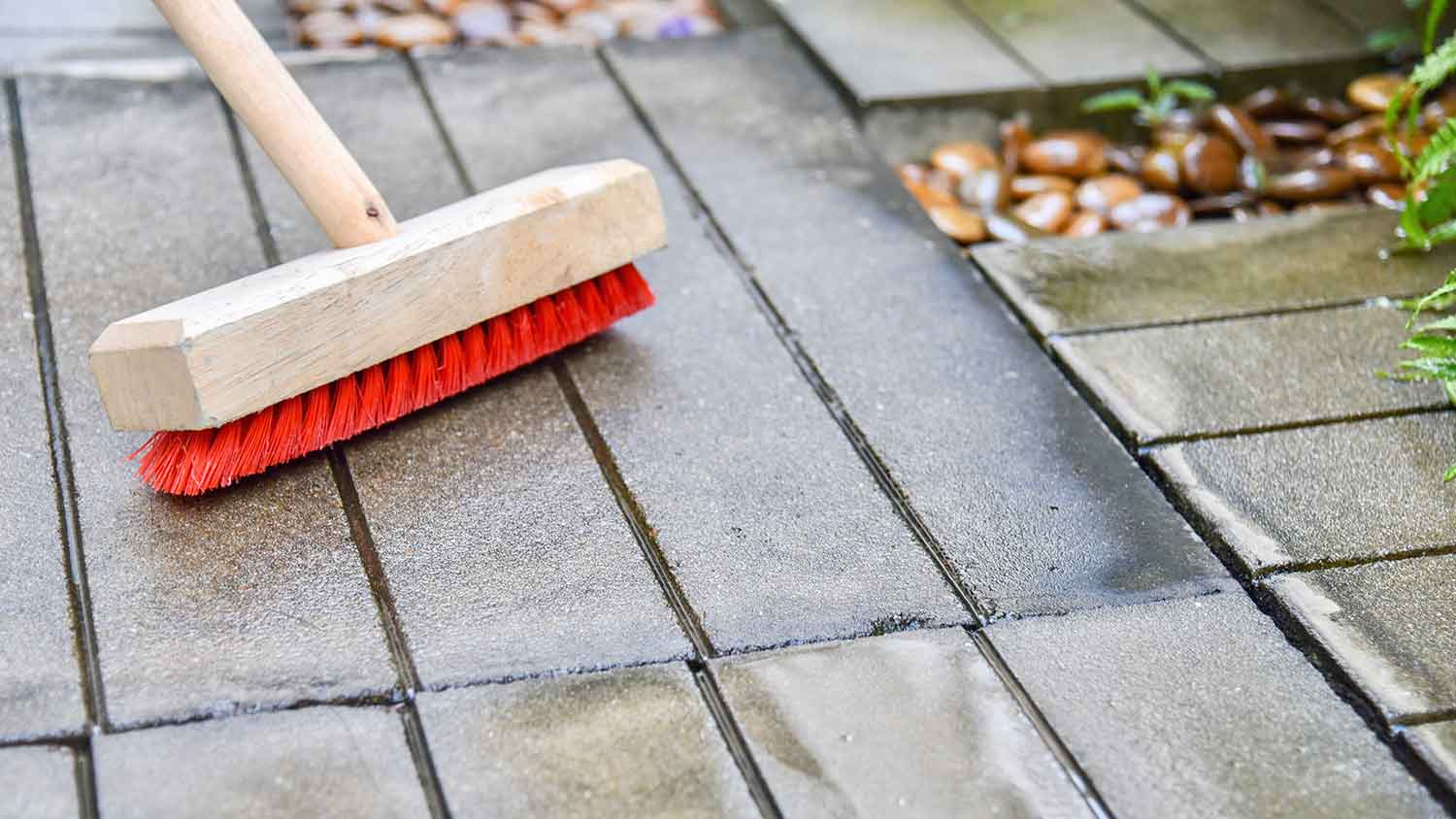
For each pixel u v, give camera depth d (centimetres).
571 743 119
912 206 210
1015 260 195
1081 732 123
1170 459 156
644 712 122
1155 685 128
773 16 267
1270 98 247
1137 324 181
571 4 271
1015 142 239
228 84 142
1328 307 186
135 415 136
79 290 175
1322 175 225
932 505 150
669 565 140
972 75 242
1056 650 132
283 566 136
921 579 140
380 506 145
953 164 232
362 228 146
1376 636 133
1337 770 120
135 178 200
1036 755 120
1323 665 131
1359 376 172
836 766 118
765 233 200
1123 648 132
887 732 121
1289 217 208
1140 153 243
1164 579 142
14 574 132
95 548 136
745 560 141
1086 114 246
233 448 142
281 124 143
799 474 154
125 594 131
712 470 154
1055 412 167
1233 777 119
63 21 251
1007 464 157
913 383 170
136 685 121
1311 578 140
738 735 121
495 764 116
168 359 132
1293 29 263
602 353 172
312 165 144
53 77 222
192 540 139
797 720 122
